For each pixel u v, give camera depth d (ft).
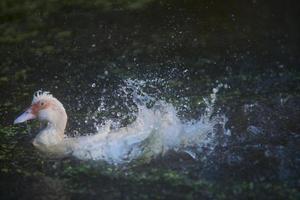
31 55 115.85
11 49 119.14
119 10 133.28
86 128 89.15
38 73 108.27
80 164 80.94
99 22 128.36
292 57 109.09
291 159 77.66
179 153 80.48
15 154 84.23
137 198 72.64
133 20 128.16
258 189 72.74
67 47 118.42
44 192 75.41
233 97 93.71
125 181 76.33
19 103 98.17
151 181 75.72
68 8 136.77
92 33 123.85
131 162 80.12
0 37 125.08
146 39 119.75
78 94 99.30
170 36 119.96
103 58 112.68
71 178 78.02
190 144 81.82
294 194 71.46
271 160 77.71
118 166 79.77
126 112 92.07
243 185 73.72
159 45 116.47
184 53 112.78
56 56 114.83
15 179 78.48
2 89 103.09
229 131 83.56
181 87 98.73
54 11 135.64
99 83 102.78
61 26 128.16
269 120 85.87
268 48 112.88
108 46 117.60
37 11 136.26
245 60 108.68
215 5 131.23
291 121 85.40
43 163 81.82
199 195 72.33
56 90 101.40
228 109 89.35
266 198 70.95
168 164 78.79
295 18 122.21
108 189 75.05
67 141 85.61
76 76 106.11
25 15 134.62
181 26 124.06
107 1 138.72
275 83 98.94
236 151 79.71
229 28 121.90
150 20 127.75
